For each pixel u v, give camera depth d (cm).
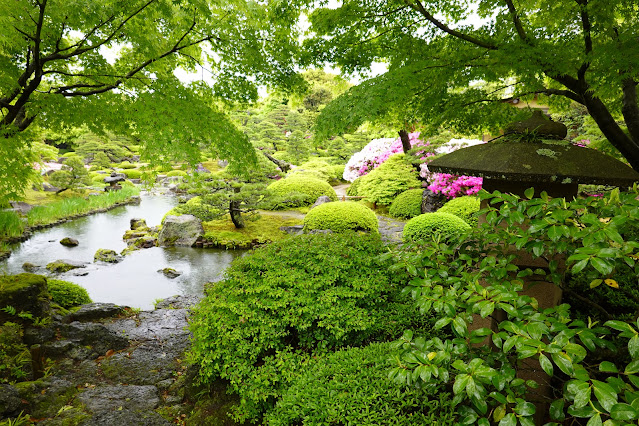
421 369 133
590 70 269
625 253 124
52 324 393
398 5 320
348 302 303
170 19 344
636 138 312
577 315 301
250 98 428
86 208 1471
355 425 180
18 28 298
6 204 339
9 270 795
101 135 409
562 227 139
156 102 357
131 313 525
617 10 255
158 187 2141
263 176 1069
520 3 304
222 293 326
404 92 258
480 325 251
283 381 263
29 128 421
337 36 345
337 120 268
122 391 314
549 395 226
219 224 1148
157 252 941
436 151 1005
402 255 198
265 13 366
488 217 178
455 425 159
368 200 1278
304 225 965
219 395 298
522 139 233
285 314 295
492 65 290
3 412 254
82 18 310
